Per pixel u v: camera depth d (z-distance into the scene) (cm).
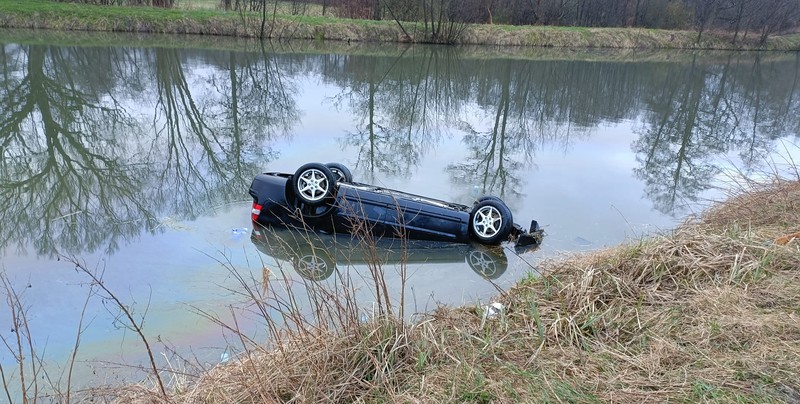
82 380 360
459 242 639
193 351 398
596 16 4462
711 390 284
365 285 512
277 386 297
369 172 944
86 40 2489
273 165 962
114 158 945
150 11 2988
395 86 1958
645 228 706
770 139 1445
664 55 3850
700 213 749
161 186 809
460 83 2119
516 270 571
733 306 379
